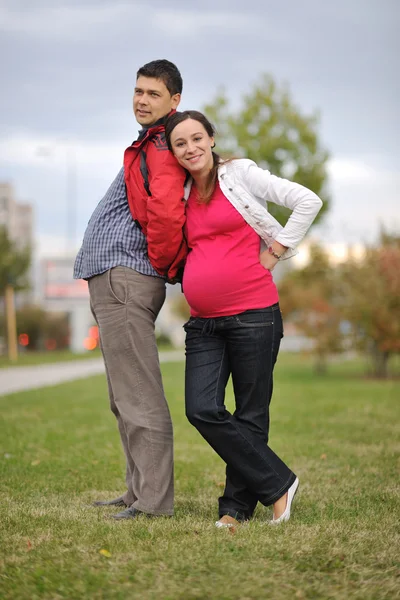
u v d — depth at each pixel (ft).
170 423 14.46
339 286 68.80
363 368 80.84
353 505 15.57
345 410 34.37
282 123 97.71
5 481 18.38
